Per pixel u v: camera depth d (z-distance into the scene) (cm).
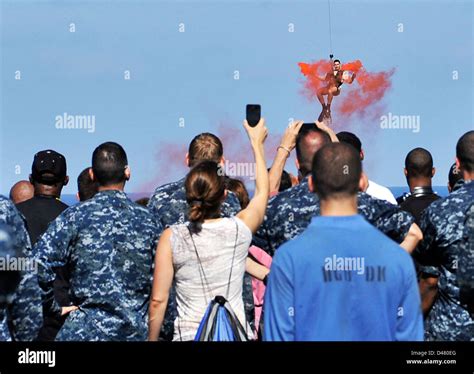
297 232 498
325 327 367
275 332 371
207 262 459
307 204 496
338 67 1011
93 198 530
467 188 512
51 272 516
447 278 511
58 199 634
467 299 493
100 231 520
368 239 372
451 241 506
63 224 521
